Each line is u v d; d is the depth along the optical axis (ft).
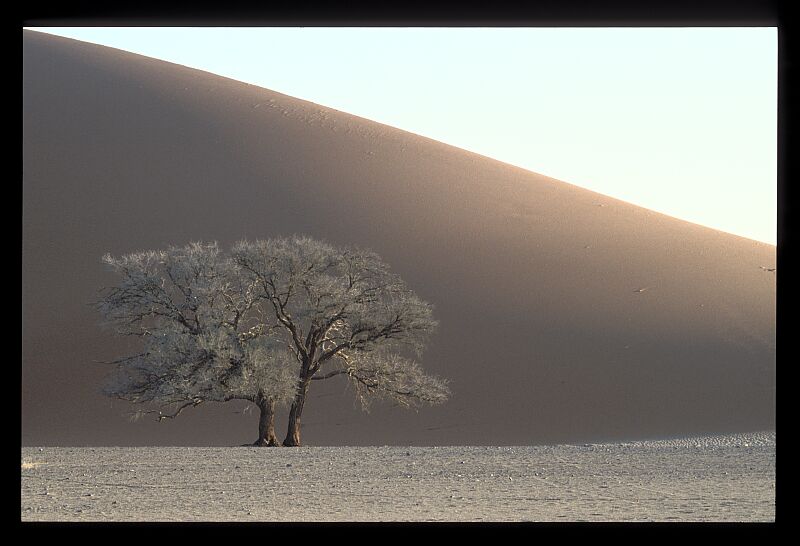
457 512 95.04
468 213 435.12
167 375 219.61
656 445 199.72
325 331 232.32
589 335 346.13
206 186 419.13
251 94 525.34
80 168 413.18
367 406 294.25
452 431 284.00
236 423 285.64
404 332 238.48
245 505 101.14
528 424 291.99
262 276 228.43
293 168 448.24
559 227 435.12
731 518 90.38
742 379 326.85
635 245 424.05
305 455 169.48
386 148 496.23
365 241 396.98
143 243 371.76
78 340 313.73
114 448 186.50
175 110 481.46
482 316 351.67
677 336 350.64
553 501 104.12
